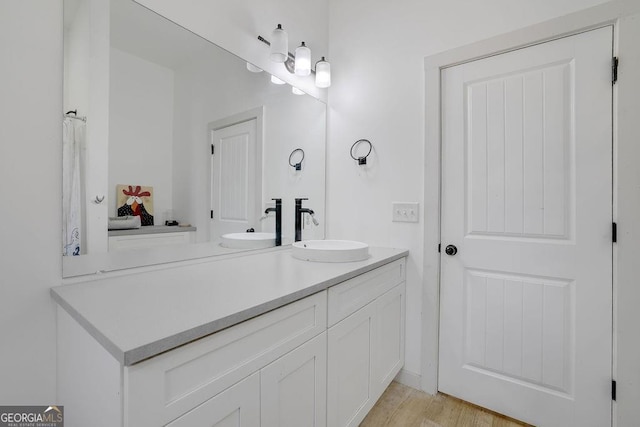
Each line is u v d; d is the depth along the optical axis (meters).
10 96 0.91
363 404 1.39
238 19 1.58
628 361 1.28
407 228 1.86
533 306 1.50
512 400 1.55
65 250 1.03
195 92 1.43
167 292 0.95
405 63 1.87
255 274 1.20
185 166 1.40
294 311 0.97
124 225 1.19
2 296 0.90
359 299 1.36
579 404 1.39
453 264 1.72
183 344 0.67
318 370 1.09
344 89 2.13
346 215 2.11
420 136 1.81
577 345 1.40
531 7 1.48
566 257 1.42
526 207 1.51
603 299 1.34
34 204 0.96
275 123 1.84
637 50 1.25
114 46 1.15
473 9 1.64
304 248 1.55
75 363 0.84
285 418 0.95
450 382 1.73
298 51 1.77
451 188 1.72
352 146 2.08
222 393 0.75
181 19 1.34
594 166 1.35
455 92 1.71
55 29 0.99
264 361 0.86
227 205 1.59
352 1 2.10
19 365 0.93
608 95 1.32
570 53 1.40
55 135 1.00
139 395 0.60
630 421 1.27
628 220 1.27
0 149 0.90
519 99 1.53
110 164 1.15
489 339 1.62
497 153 1.59
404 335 1.86
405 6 1.88
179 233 1.39
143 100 1.25
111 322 0.70
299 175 2.01
